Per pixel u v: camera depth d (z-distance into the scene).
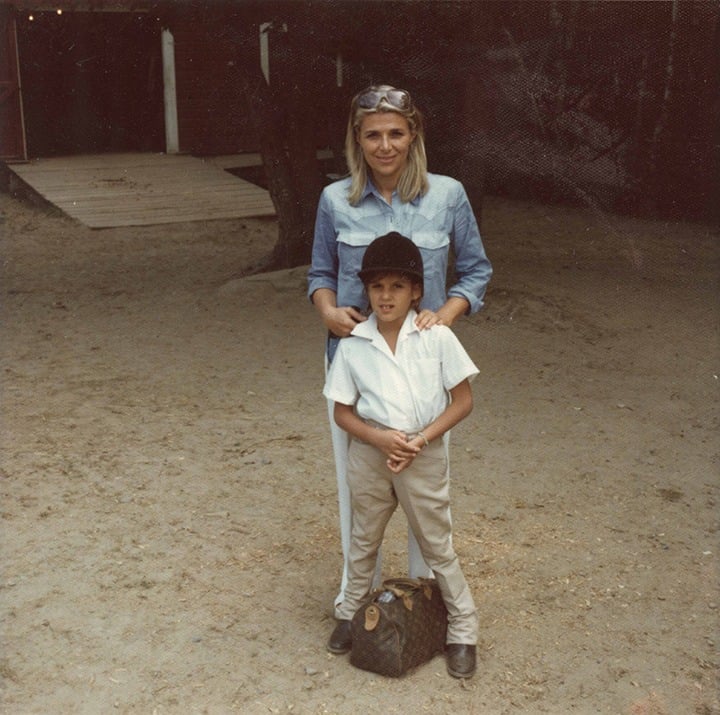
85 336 7.87
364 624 3.34
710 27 13.30
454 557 3.37
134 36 18.78
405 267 3.00
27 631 3.60
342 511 3.48
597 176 14.19
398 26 8.47
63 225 13.26
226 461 5.25
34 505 4.66
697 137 13.48
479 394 6.37
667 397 6.35
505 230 12.62
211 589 3.93
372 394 3.14
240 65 9.39
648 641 3.58
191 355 7.31
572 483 5.00
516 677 3.36
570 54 13.46
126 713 3.15
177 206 14.21
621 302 8.70
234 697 3.23
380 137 3.08
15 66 16.72
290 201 9.94
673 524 4.54
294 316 8.34
